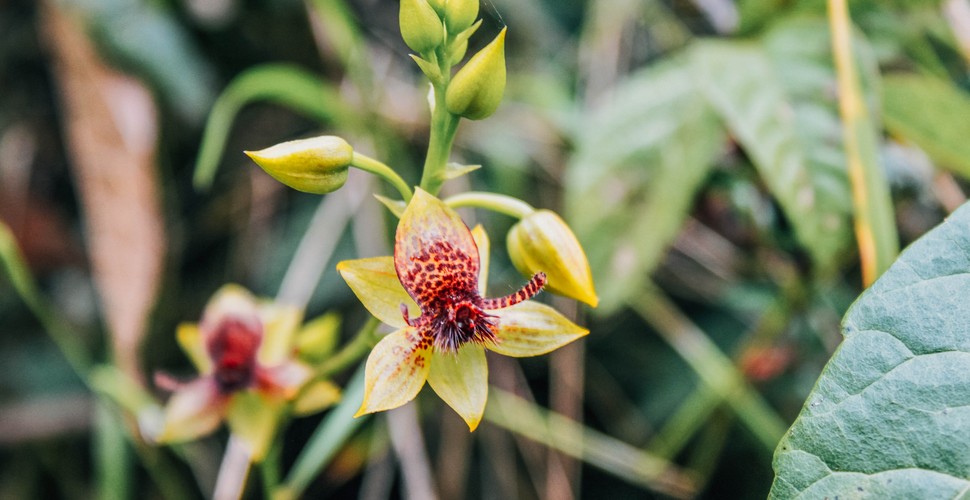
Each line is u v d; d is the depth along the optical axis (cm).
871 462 18
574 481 28
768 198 27
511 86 30
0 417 29
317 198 30
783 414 28
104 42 27
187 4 28
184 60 28
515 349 20
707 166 26
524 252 20
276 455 24
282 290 28
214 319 23
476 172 30
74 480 30
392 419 27
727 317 29
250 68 30
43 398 29
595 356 30
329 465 29
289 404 23
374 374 19
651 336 30
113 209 27
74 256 30
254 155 19
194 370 29
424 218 20
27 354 30
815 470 18
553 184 29
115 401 26
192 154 30
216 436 29
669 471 28
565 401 28
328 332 24
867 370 18
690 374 29
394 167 29
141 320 27
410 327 19
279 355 24
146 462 27
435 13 19
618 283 26
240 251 30
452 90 19
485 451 29
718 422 28
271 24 29
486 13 30
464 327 20
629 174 26
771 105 25
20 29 30
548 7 31
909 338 18
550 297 28
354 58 28
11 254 25
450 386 20
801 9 26
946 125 25
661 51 30
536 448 28
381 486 28
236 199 30
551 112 29
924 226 27
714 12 29
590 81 29
